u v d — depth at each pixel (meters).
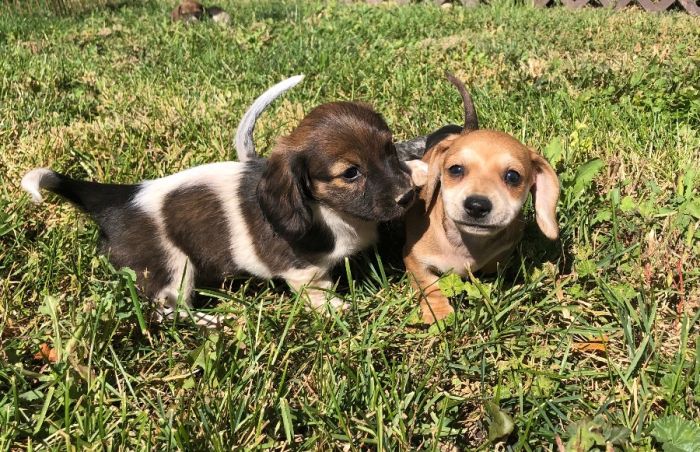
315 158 0.54
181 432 0.39
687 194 0.63
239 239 0.57
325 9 1.82
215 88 1.04
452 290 0.52
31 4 1.78
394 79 1.05
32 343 0.48
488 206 0.49
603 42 1.34
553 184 0.54
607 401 0.42
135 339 0.50
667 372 0.45
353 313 0.52
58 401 0.43
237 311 0.53
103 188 0.58
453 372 0.47
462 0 2.01
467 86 0.99
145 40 1.41
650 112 0.85
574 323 0.50
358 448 0.41
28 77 1.04
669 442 0.38
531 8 1.86
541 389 0.44
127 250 0.56
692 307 0.52
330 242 0.56
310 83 1.06
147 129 0.82
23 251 0.60
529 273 0.57
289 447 0.41
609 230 0.62
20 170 0.72
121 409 0.43
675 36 1.39
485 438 0.42
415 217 0.58
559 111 0.85
